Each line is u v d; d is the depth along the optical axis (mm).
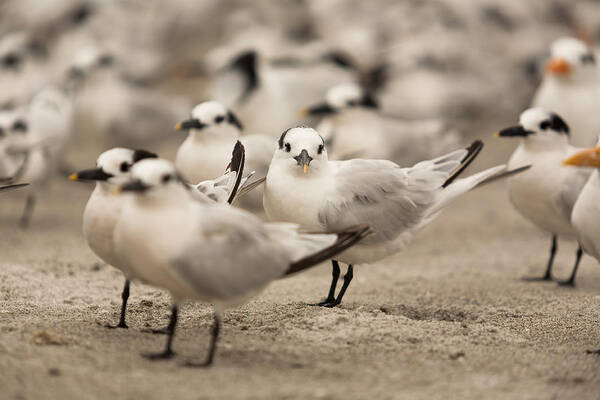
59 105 19625
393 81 26312
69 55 30188
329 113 18891
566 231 13594
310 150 10578
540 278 14008
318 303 11438
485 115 27297
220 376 7961
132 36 31844
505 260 15602
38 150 17609
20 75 24391
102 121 25250
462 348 9242
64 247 15547
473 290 13047
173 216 7824
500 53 28156
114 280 12555
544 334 10117
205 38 33719
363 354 8883
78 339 8883
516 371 8531
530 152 13367
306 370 8281
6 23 31641
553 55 17641
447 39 27891
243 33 31109
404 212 11086
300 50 24172
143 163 7867
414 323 10125
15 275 12234
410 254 16266
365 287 13227
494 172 11266
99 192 9188
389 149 18969
